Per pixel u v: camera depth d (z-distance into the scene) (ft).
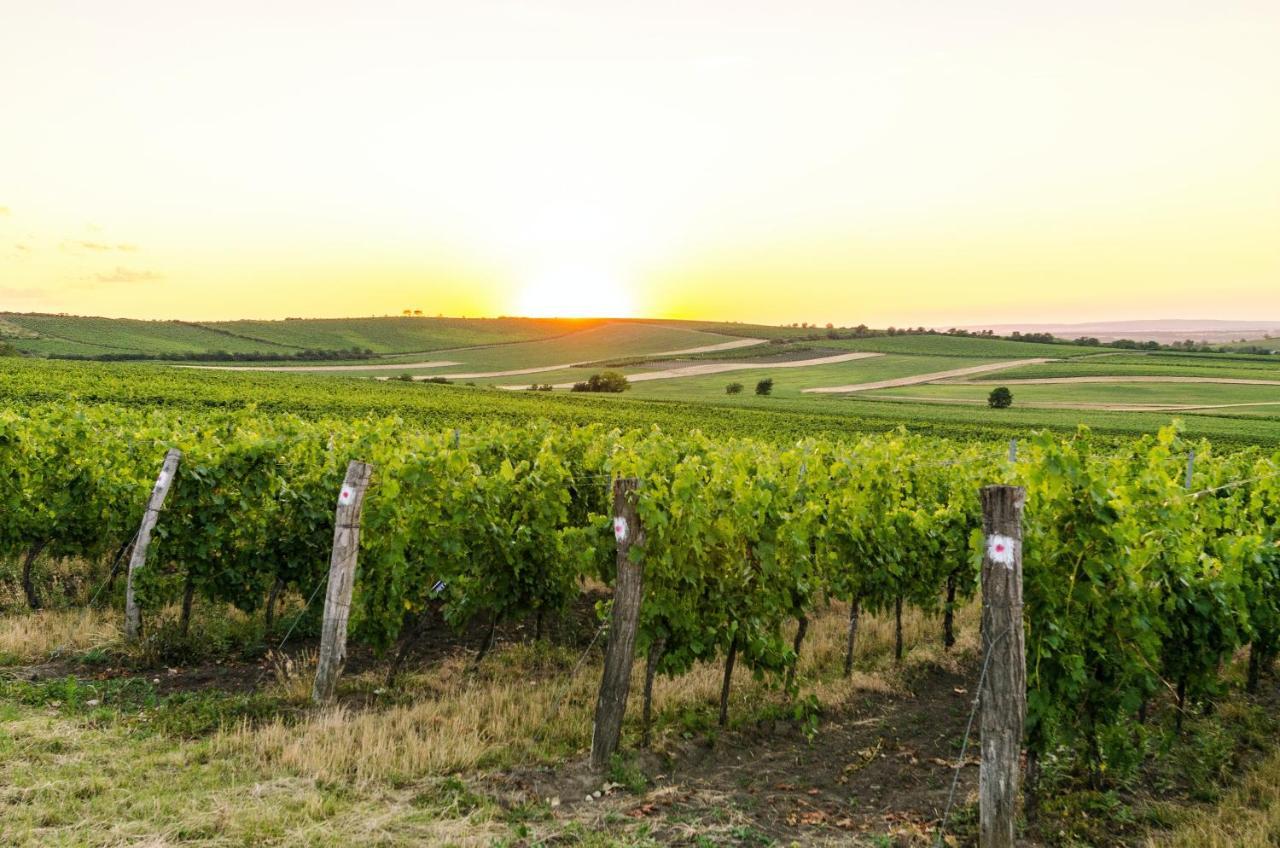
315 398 176.45
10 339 395.75
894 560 31.55
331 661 24.50
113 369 222.89
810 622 36.22
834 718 25.55
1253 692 27.86
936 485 41.63
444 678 27.86
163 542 31.22
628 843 16.80
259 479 33.14
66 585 36.60
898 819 18.85
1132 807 19.74
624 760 21.11
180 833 15.90
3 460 35.19
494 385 353.10
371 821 16.88
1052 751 22.49
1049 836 18.39
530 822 17.74
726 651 25.34
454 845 16.21
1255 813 18.25
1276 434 174.70
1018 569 16.39
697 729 23.98
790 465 39.42
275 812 16.81
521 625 35.60
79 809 16.40
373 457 35.50
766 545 25.80
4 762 18.22
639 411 205.87
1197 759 21.97
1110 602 20.45
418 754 20.15
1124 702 20.42
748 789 20.34
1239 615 24.73
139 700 24.06
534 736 22.53
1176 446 39.83
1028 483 21.48
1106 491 20.13
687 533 23.90
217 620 32.09
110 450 40.19
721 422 181.57
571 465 41.68
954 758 22.58
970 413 228.02
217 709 22.99
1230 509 33.27
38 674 25.59
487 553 30.30
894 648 33.53
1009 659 16.30
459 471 30.40
